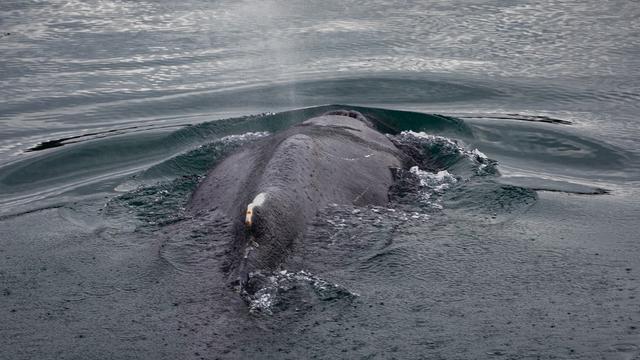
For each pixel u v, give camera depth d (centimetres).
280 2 10125
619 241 3975
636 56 7756
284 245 3522
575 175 5141
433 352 2917
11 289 3459
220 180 4469
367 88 7031
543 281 3488
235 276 3325
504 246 3850
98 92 7081
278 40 8469
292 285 3316
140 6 9931
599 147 5644
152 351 2908
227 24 9125
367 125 5388
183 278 3431
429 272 3544
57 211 4525
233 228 3819
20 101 6862
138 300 3288
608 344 2969
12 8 9862
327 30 8812
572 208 4462
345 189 4206
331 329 3048
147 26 9062
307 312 3153
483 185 4722
